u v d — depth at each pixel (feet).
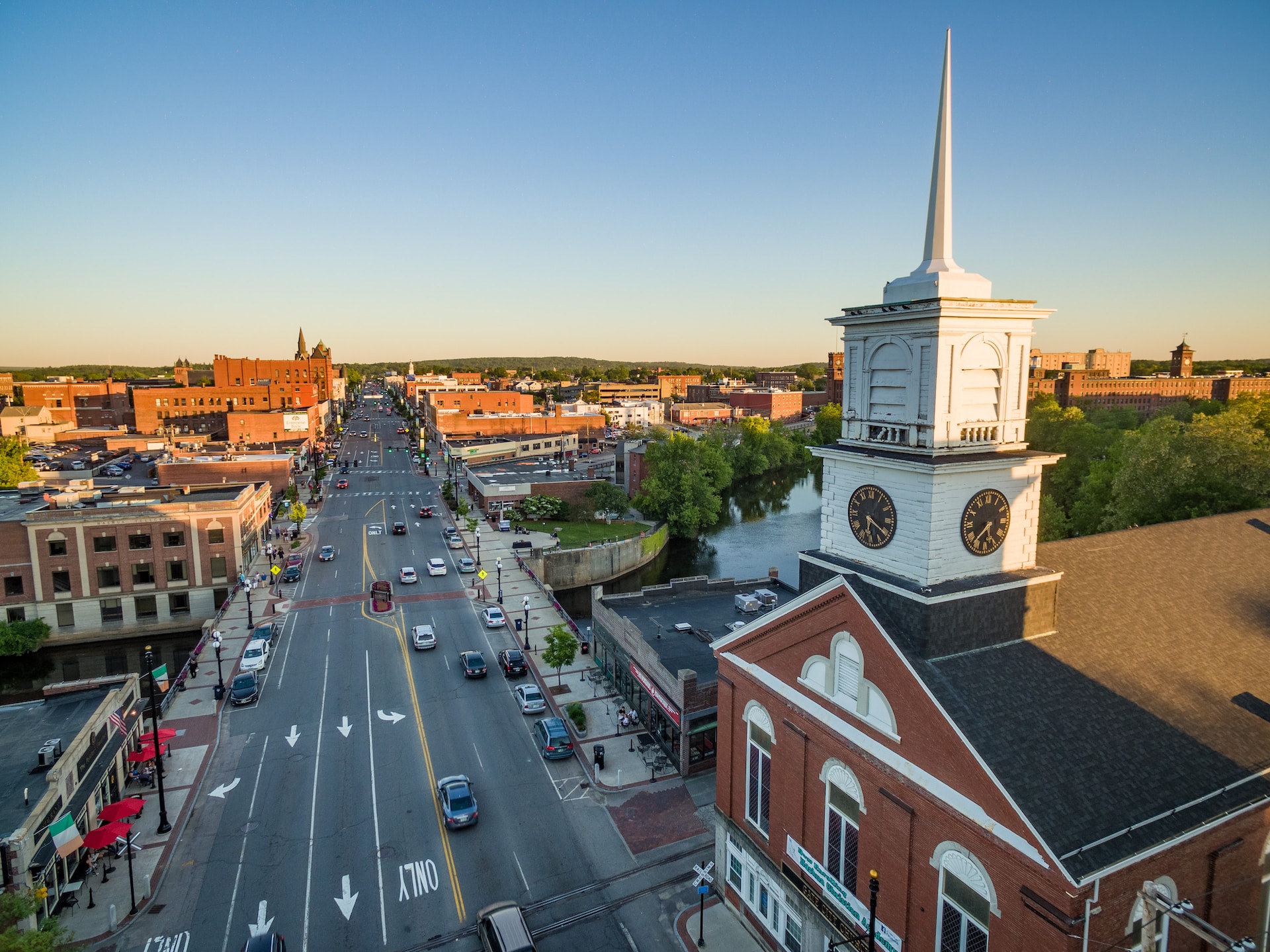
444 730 143.43
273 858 105.70
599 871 103.04
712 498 377.30
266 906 96.27
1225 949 52.85
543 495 378.12
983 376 72.84
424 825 113.19
